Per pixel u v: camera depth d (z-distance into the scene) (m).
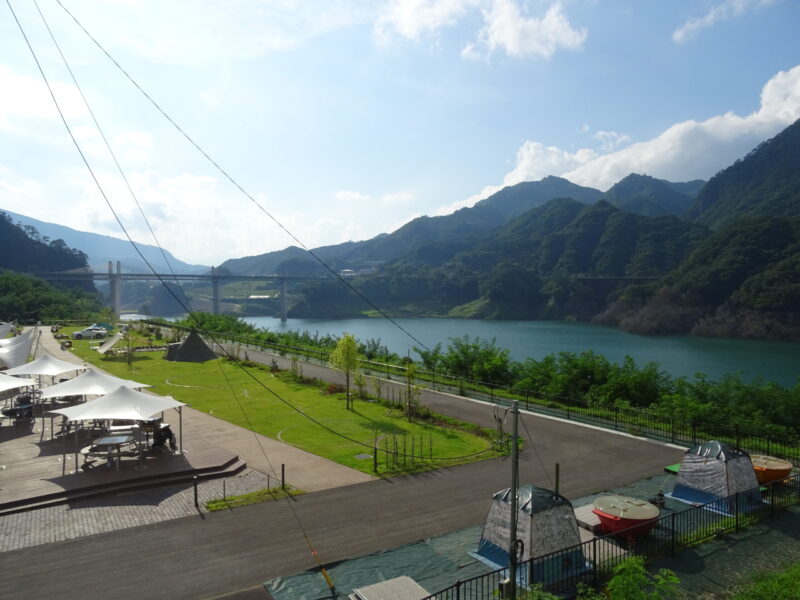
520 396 34.97
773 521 16.28
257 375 42.97
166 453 21.66
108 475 18.88
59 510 16.59
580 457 22.58
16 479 18.48
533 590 11.20
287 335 67.31
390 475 20.06
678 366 79.25
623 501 15.48
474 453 22.92
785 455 22.73
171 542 14.55
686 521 16.00
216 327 75.12
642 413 28.31
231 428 26.73
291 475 19.97
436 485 19.11
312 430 26.47
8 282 106.94
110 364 47.62
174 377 41.84
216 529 15.38
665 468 20.92
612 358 87.69
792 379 68.62
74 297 135.00
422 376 42.28
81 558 13.64
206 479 19.45
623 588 10.60
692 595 12.41
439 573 13.12
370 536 15.04
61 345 59.00
